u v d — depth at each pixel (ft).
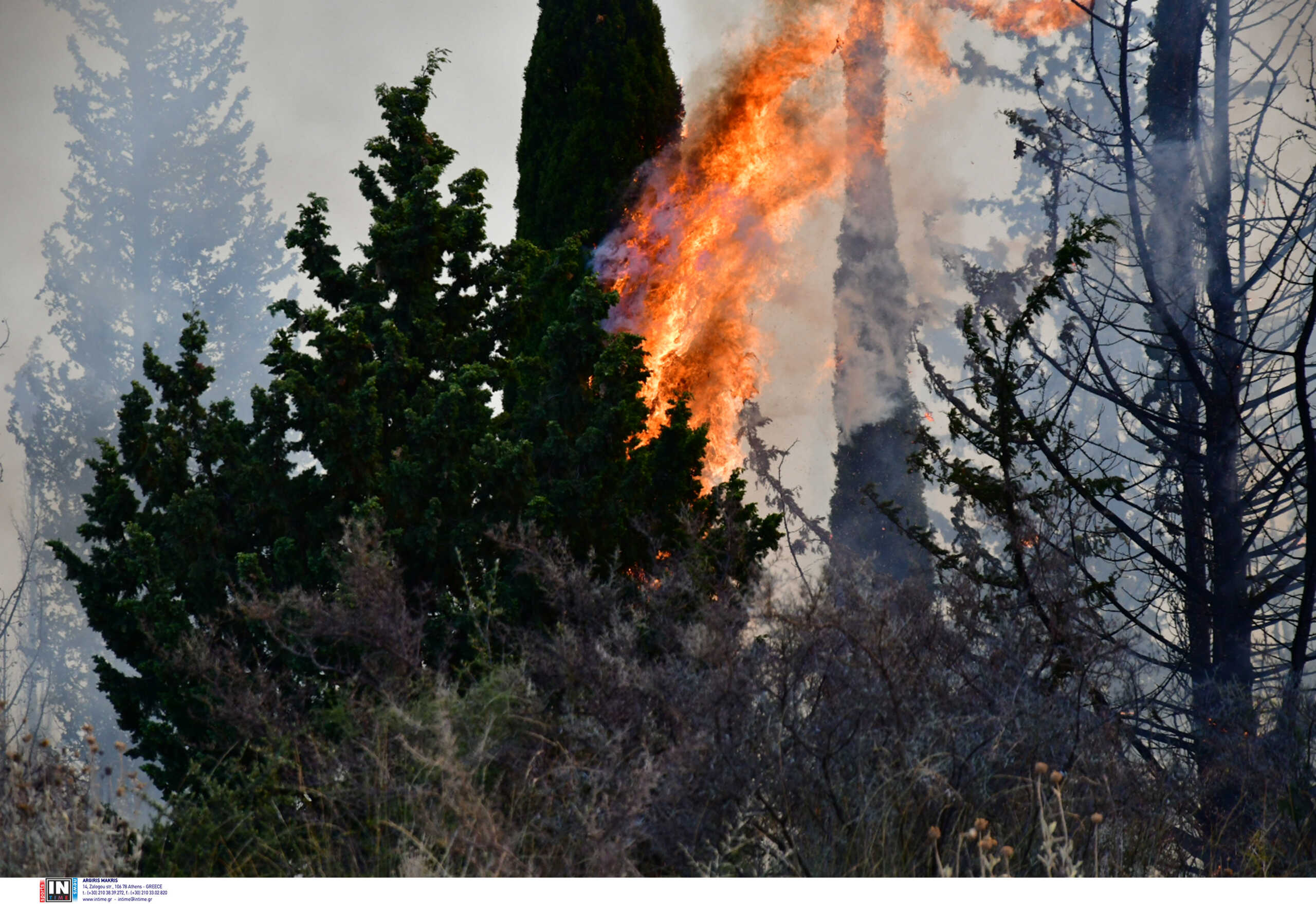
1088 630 16.14
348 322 17.47
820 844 11.76
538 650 14.15
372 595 13.71
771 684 12.91
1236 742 15.90
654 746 12.18
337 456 16.74
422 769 12.14
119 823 12.74
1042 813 11.19
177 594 17.19
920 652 14.16
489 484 16.35
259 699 13.71
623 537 17.20
